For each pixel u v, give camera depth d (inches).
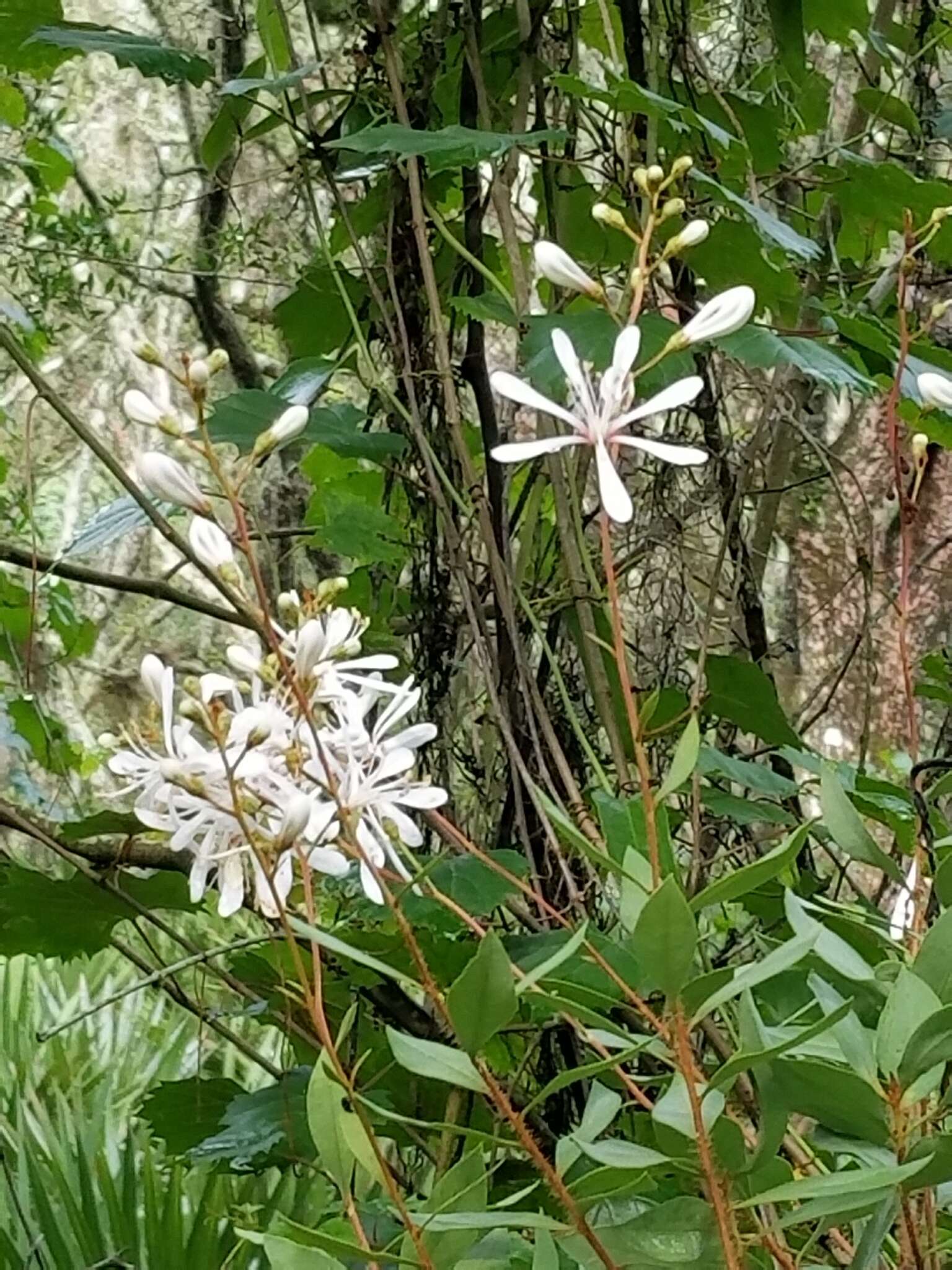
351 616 17.8
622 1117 25.9
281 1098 31.1
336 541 33.1
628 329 15.4
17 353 31.3
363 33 38.5
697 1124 13.9
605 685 31.9
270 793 15.7
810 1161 20.3
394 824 17.3
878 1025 15.8
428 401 34.7
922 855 19.2
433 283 32.0
